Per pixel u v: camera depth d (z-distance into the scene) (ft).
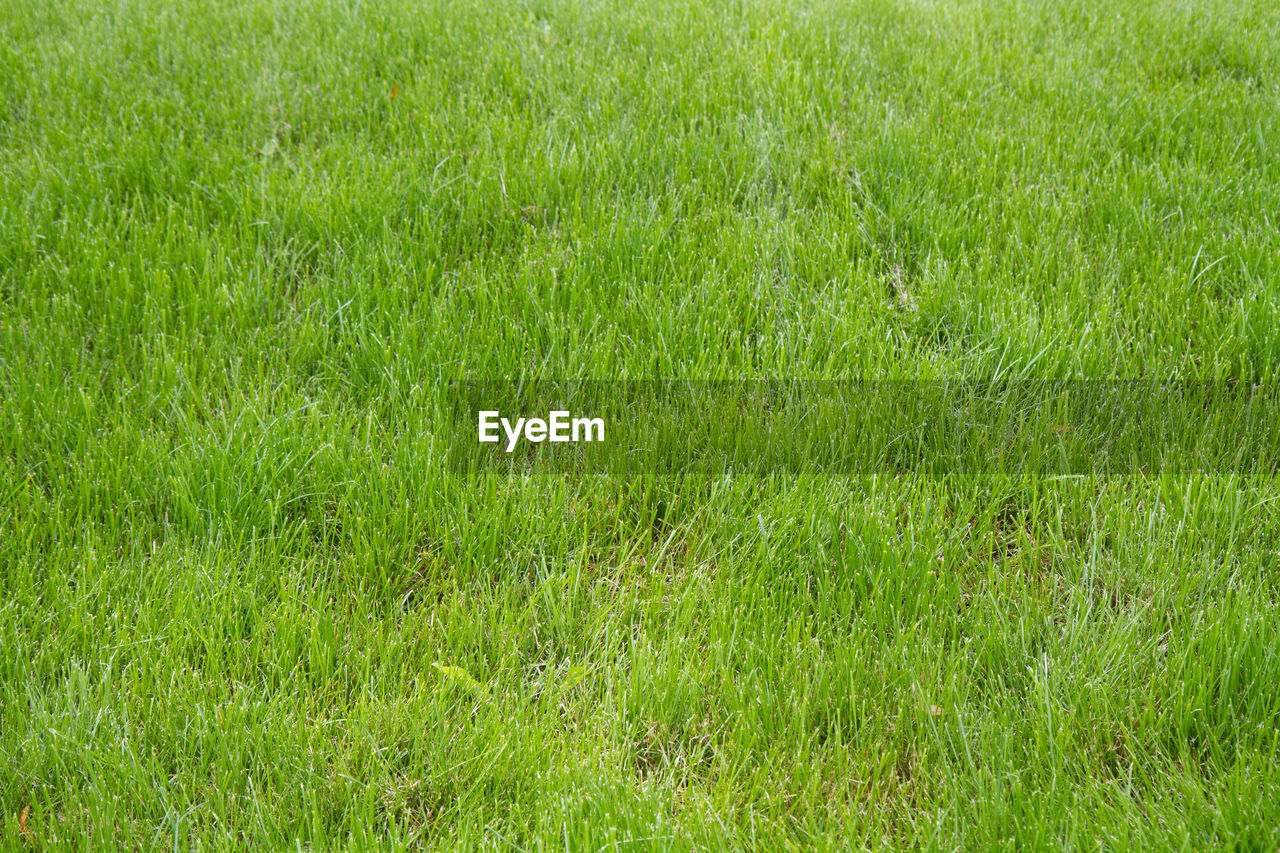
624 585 8.20
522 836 6.47
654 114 14.73
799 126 14.30
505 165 13.07
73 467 8.80
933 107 14.83
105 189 12.91
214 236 12.03
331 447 8.88
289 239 12.18
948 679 7.22
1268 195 12.41
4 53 16.69
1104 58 17.01
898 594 7.81
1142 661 7.29
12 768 6.61
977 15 19.03
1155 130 14.21
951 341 10.64
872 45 17.43
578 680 7.45
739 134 14.02
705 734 7.09
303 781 6.62
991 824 6.19
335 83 15.80
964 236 12.04
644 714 7.20
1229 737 6.75
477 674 7.53
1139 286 11.00
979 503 8.90
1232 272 11.30
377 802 6.66
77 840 6.26
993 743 6.70
